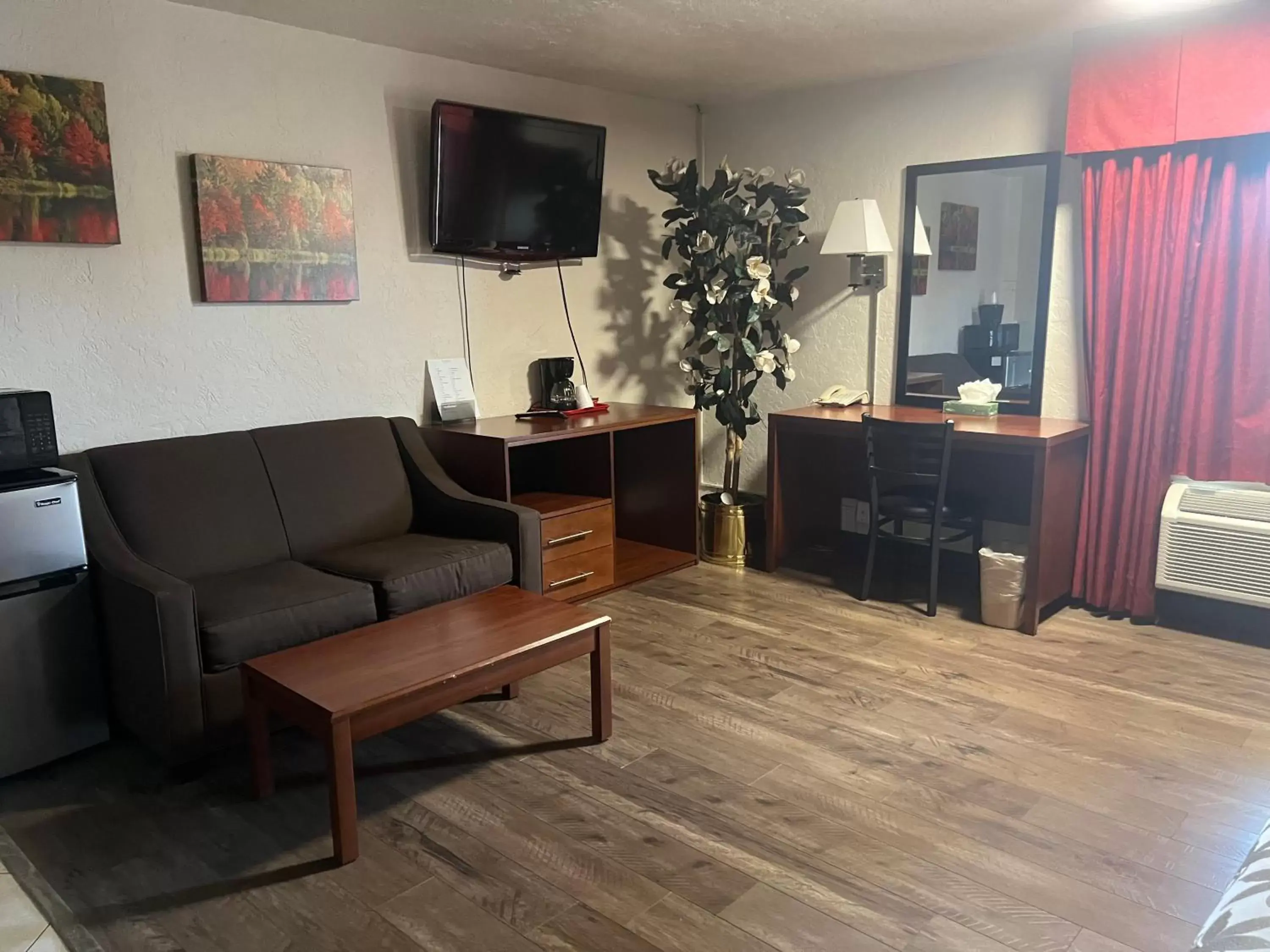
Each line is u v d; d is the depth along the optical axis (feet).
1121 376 11.33
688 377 14.06
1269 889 3.95
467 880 6.52
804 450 14.34
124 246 9.54
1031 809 7.32
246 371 10.68
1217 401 10.87
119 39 9.28
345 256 11.30
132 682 8.04
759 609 12.12
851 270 14.15
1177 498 11.03
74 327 9.29
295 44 10.68
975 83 12.59
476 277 12.96
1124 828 7.04
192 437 9.98
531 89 13.25
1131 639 10.93
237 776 8.07
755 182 13.53
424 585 9.35
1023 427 11.49
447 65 12.23
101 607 8.36
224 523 9.68
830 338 14.79
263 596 8.41
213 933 6.04
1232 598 10.62
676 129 15.55
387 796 7.66
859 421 12.38
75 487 8.13
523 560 10.40
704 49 11.85
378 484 11.10
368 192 11.60
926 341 13.67
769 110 14.92
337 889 6.47
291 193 10.69
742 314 13.52
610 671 9.00
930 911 6.14
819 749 8.32
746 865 6.66
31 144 8.68
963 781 7.75
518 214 12.60
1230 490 10.82
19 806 7.64
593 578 12.47
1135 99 10.74
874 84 13.61
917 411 13.33
